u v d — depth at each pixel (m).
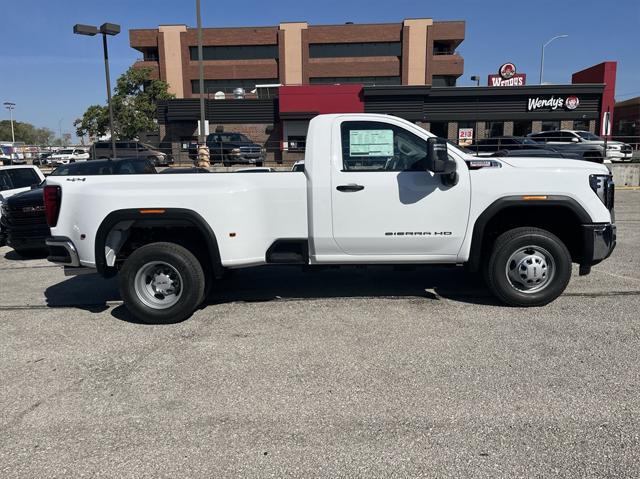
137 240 5.56
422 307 5.54
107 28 20.98
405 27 51.28
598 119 32.47
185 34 53.19
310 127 5.21
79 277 7.62
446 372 3.95
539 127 33.09
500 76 36.03
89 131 41.97
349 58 52.75
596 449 2.94
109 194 5.12
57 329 5.18
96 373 4.10
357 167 5.21
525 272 5.32
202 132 21.97
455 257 5.33
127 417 3.41
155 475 2.80
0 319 5.55
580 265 5.43
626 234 10.05
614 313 5.19
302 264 5.43
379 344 4.54
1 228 10.37
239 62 53.38
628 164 20.97
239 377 3.96
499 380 3.80
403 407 3.45
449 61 52.06
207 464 2.89
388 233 5.23
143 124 41.28
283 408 3.48
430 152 4.91
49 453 3.03
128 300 5.20
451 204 5.18
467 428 3.18
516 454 2.91
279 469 2.83
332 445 3.04
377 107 32.25
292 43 52.34
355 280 6.77
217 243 5.16
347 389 3.72
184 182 5.14
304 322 5.17
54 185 5.26
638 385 3.67
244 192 5.15
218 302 5.95
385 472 2.78
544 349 4.33
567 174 5.14
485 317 5.16
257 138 34.09
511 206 5.21
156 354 4.46
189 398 3.65
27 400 3.68
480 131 33.53
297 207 5.21
